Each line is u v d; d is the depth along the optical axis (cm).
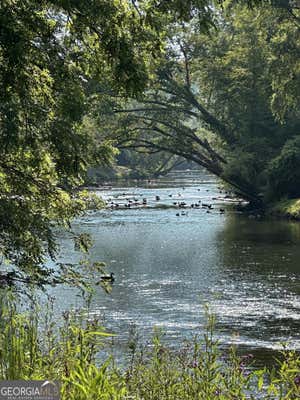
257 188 5684
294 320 2056
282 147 5759
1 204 1177
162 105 5628
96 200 1344
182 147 5744
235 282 2627
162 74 5472
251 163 5569
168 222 4756
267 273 2781
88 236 1347
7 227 1188
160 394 793
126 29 1039
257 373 895
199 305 2262
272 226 4378
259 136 5859
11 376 718
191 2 1017
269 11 4841
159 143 5775
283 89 4784
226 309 2202
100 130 5259
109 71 1086
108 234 4131
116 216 5203
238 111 5841
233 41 5925
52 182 1265
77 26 1048
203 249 3466
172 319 2073
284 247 3441
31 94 1090
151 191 7781
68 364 774
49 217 1289
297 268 2867
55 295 2345
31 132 1111
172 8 1017
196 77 5869
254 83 5725
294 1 4781
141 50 1063
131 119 5372
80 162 1174
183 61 5666
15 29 933
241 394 816
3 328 771
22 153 1168
